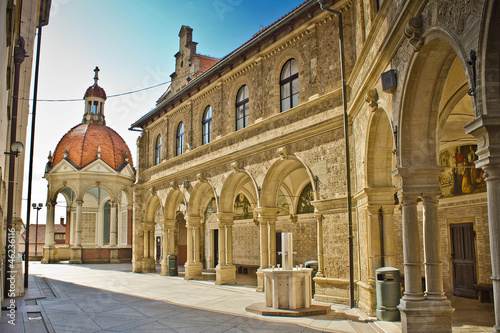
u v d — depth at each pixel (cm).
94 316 1299
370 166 1235
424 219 866
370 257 1220
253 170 1923
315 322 1149
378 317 1112
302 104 1662
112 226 4747
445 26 645
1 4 672
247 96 2075
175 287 2081
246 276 2573
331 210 1507
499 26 514
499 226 554
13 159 1533
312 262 1669
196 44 2867
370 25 1214
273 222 1866
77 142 5028
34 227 6488
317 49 1653
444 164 1612
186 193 2514
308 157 1631
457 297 1508
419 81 811
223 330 1084
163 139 2920
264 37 1859
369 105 1104
